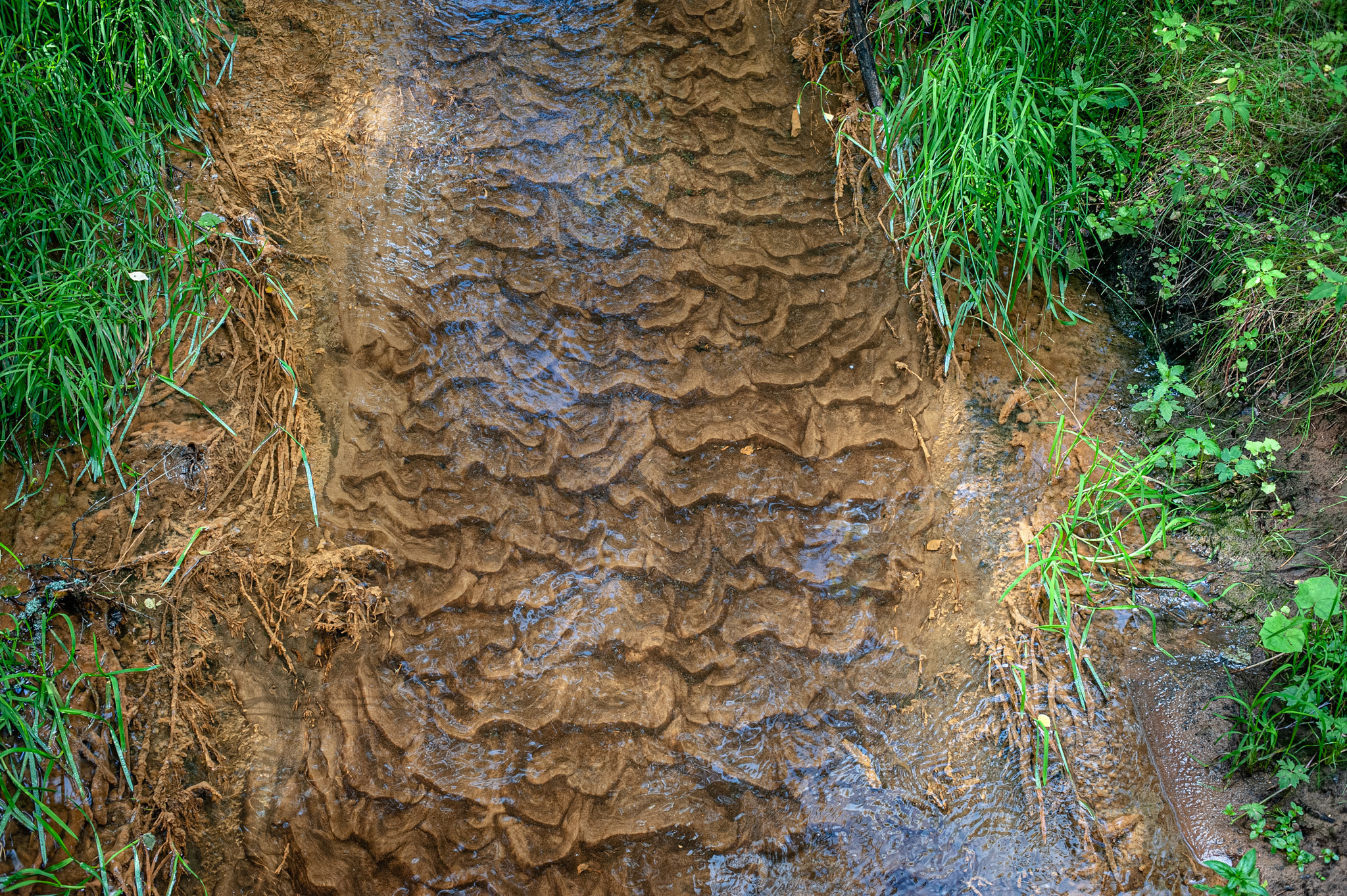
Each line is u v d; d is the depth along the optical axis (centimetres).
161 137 289
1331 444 262
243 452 268
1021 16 299
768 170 322
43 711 224
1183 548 266
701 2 339
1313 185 278
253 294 284
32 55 266
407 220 304
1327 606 219
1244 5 301
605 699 257
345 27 325
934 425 292
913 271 309
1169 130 295
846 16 338
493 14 333
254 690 248
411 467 280
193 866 231
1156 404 286
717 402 294
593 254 307
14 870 213
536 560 273
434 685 257
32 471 248
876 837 241
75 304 253
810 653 264
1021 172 286
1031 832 238
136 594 245
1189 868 228
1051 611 262
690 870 238
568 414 291
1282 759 230
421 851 237
